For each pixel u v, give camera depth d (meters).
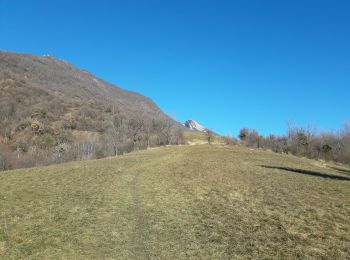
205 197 26.03
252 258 15.39
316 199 25.17
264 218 20.58
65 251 15.96
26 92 161.75
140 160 49.91
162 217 21.25
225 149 73.94
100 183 30.70
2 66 198.88
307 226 19.09
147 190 28.77
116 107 161.88
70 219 20.33
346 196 26.30
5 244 16.34
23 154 93.31
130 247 16.70
